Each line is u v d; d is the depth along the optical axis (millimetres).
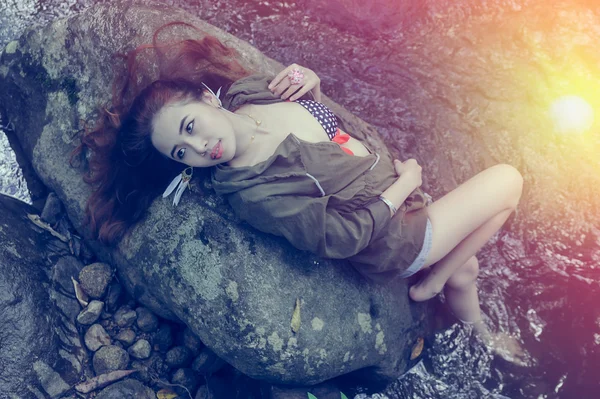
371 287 3297
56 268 3395
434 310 3723
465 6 4688
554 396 3408
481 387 3492
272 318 3004
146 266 3252
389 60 4543
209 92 3096
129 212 3316
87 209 3375
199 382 3424
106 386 3225
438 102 4316
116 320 3414
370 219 2984
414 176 3143
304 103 3277
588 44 4504
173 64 3400
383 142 3957
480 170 4047
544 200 3904
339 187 3004
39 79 3721
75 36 3676
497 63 4465
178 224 3180
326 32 4688
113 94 3391
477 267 3447
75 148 3510
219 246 3086
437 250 3205
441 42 4605
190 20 3732
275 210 2906
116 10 3641
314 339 3064
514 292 3717
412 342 3531
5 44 4230
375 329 3273
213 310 3043
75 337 3277
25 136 3766
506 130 4152
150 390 3311
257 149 3121
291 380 3145
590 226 3830
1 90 3885
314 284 3119
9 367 2928
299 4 4773
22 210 3561
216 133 2920
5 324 2975
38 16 4359
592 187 3928
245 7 4746
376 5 4625
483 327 3631
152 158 3166
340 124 3418
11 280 3080
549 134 4121
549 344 3551
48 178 3607
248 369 3107
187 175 3154
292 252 3129
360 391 3525
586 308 3609
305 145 2971
